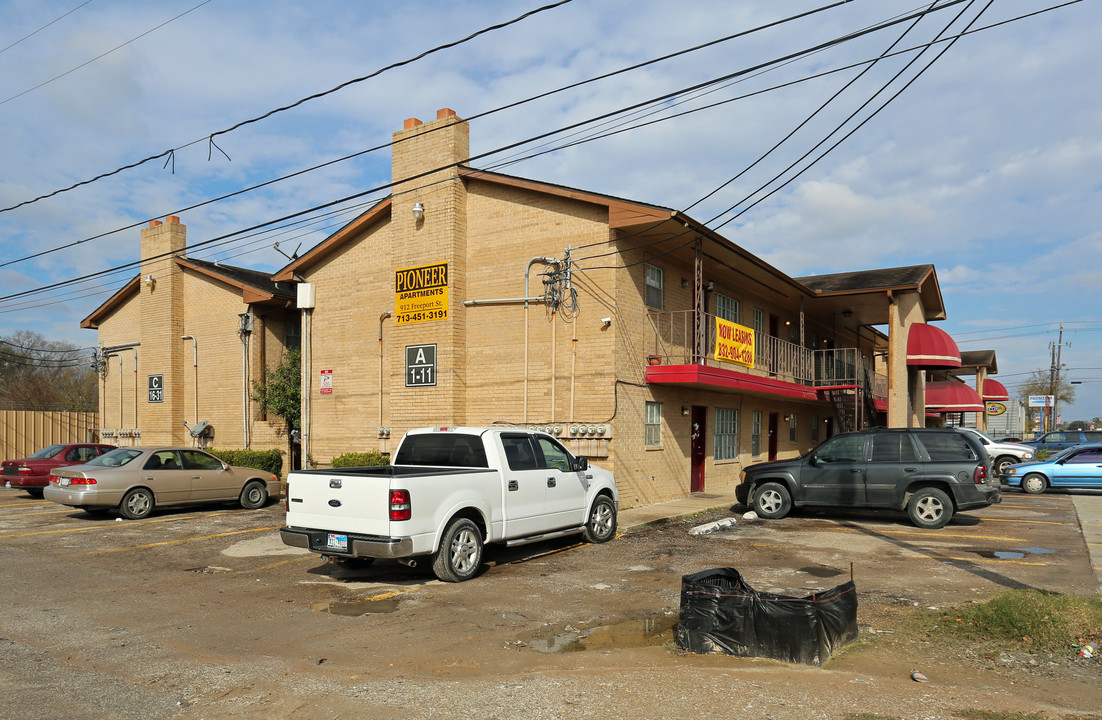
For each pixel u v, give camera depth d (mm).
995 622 6516
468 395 16250
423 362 16531
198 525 13531
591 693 5070
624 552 10805
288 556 10609
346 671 5641
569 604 7789
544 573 9375
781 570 9430
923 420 28250
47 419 25922
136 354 24312
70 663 5840
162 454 14852
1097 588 8312
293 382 20328
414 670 5668
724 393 20141
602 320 14727
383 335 18156
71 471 13906
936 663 5793
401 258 17062
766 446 23578
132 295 24875
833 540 11734
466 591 8406
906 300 24891
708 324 19016
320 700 4992
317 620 7180
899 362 23641
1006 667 5703
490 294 16094
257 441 20891
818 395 23297
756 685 5211
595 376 14773
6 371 51344
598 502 11547
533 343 15523
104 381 25578
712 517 14547
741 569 9516
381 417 18031
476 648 6262
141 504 14289
